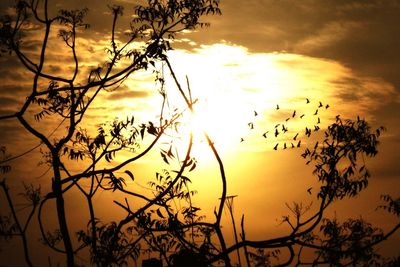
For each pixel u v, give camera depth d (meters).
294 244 12.53
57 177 13.20
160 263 11.94
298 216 12.33
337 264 12.30
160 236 12.76
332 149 12.46
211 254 12.08
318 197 12.34
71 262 12.77
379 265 12.25
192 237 12.90
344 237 12.59
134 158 12.98
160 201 12.86
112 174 12.89
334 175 12.34
